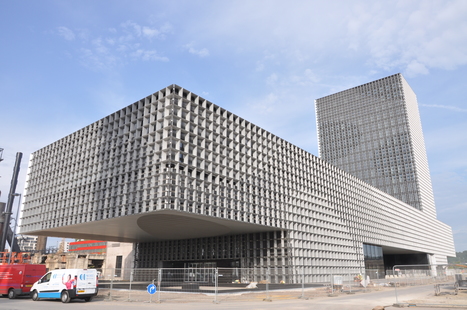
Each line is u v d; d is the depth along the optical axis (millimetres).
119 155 45938
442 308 19953
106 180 46812
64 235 61031
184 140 41312
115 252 85062
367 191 87062
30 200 60375
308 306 21297
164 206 37375
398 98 159875
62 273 24547
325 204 65875
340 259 64938
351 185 79188
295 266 51000
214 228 50594
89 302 24281
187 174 40125
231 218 44250
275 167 55281
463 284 29016
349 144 166750
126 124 46250
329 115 178375
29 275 27562
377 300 25938
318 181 66250
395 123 156750
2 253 57000
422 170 155250
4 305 21641
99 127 51000
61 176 55281
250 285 33938
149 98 44719
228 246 56875
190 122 42281
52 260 77438
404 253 124562
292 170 59562
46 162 60281
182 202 38719
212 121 45500
